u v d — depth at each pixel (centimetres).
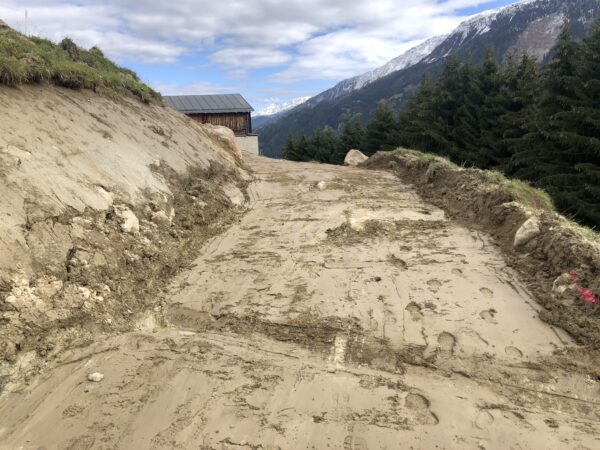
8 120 558
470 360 398
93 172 618
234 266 600
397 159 1380
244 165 1359
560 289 475
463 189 851
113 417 326
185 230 698
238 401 348
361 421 333
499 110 2342
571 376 376
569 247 509
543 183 1655
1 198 440
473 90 2559
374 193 1016
